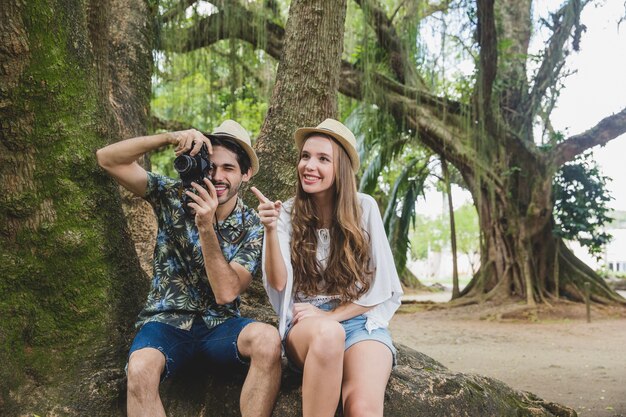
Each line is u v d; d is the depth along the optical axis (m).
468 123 12.48
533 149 13.67
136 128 4.92
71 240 2.97
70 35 3.01
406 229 15.47
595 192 13.95
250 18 10.91
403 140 14.02
